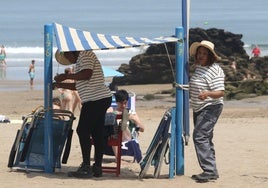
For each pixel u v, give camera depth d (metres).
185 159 26.30
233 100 67.56
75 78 20.88
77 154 27.41
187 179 21.59
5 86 84.56
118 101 24.06
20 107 59.84
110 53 130.62
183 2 21.81
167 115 21.64
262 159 26.39
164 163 24.48
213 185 20.70
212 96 20.55
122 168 24.03
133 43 20.88
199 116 20.95
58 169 22.97
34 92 76.88
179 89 21.69
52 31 22.00
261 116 48.56
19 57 132.62
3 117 41.06
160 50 92.75
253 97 69.00
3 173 22.28
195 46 20.91
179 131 21.92
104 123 21.78
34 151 22.70
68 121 22.64
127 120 22.11
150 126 39.41
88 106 21.19
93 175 21.89
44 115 22.36
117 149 22.72
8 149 28.52
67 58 21.83
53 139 22.56
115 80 89.94
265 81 72.38
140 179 21.61
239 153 28.03
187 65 21.89
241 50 106.38
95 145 21.81
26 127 23.02
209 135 21.12
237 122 42.34
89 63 20.89
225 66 83.94
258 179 21.92
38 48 153.12
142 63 89.94
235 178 22.03
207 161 21.19
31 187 20.19
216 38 105.94
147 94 73.94
